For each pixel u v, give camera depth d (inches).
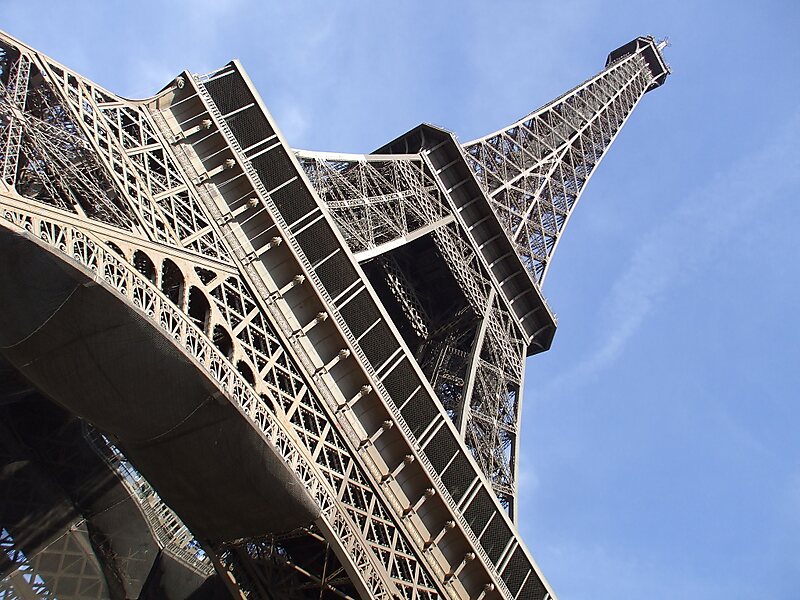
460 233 3196.4
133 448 1462.8
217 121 1977.1
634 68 6190.9
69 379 1334.9
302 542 1855.3
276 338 1775.3
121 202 1515.7
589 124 4896.7
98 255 1236.5
